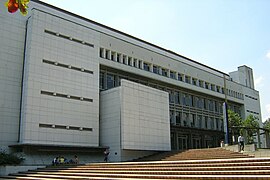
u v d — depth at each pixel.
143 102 38.22
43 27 33.47
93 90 36.59
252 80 78.44
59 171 23.61
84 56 36.69
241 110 68.00
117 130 34.97
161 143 39.53
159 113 40.47
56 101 32.72
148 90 39.44
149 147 37.44
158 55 49.22
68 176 20.42
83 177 18.75
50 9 38.75
